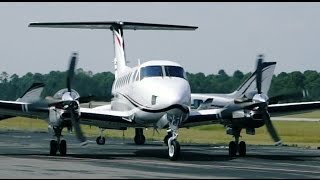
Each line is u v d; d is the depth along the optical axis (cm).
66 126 6009
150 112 5853
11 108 5953
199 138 11594
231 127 6250
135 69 6366
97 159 5700
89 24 7931
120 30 7981
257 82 5975
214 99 11012
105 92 6831
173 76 5972
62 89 5978
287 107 6306
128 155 6353
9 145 8300
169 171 4478
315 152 7238
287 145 9162
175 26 8019
